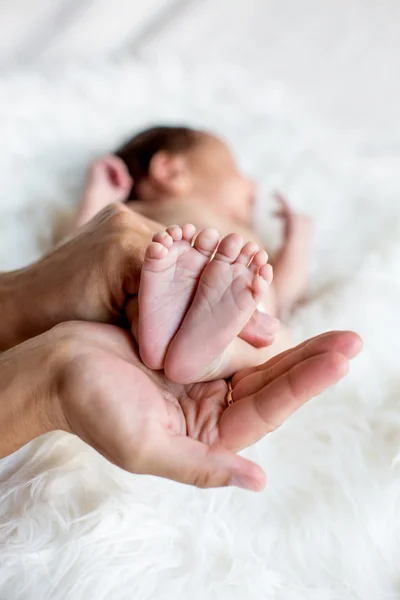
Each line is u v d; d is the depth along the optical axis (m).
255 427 0.69
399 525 0.87
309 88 1.98
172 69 1.82
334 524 0.86
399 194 1.62
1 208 1.42
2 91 1.62
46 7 1.92
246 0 2.05
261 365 0.75
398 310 1.21
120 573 0.76
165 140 1.50
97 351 0.70
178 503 0.85
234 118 1.76
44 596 0.74
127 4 1.96
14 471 0.86
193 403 0.73
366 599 0.81
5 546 0.77
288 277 1.35
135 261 0.80
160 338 0.71
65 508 0.81
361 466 0.92
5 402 0.70
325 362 0.65
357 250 1.46
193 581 0.77
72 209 1.47
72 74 1.72
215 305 0.70
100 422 0.64
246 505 0.88
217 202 1.46
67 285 0.83
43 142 1.58
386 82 2.01
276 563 0.83
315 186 1.62
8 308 0.88
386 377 1.08
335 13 2.08
